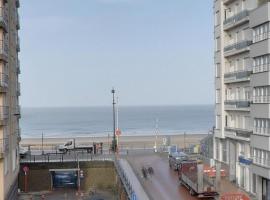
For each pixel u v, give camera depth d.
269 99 39.75
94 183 60.53
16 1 55.97
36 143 112.62
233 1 50.75
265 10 39.94
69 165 60.25
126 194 46.12
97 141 108.62
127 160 64.19
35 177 59.97
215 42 54.91
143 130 179.00
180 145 95.69
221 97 53.09
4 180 40.34
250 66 46.25
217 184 44.09
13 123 50.09
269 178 39.41
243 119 48.22
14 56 53.22
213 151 57.94
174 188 46.72
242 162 46.56
